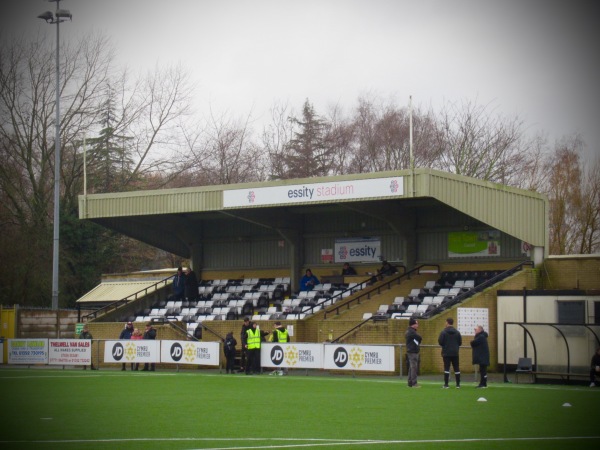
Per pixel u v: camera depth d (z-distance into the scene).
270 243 52.72
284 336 38.00
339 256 50.03
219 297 50.88
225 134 81.12
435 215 46.97
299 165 81.38
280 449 16.22
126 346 40.53
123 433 18.56
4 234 64.19
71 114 66.75
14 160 65.75
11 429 19.23
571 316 37.22
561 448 16.23
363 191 40.78
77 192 69.81
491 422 20.16
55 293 51.47
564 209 67.62
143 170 72.00
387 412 22.25
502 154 70.75
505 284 40.50
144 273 58.84
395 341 37.25
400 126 75.50
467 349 38.31
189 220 54.41
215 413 22.20
